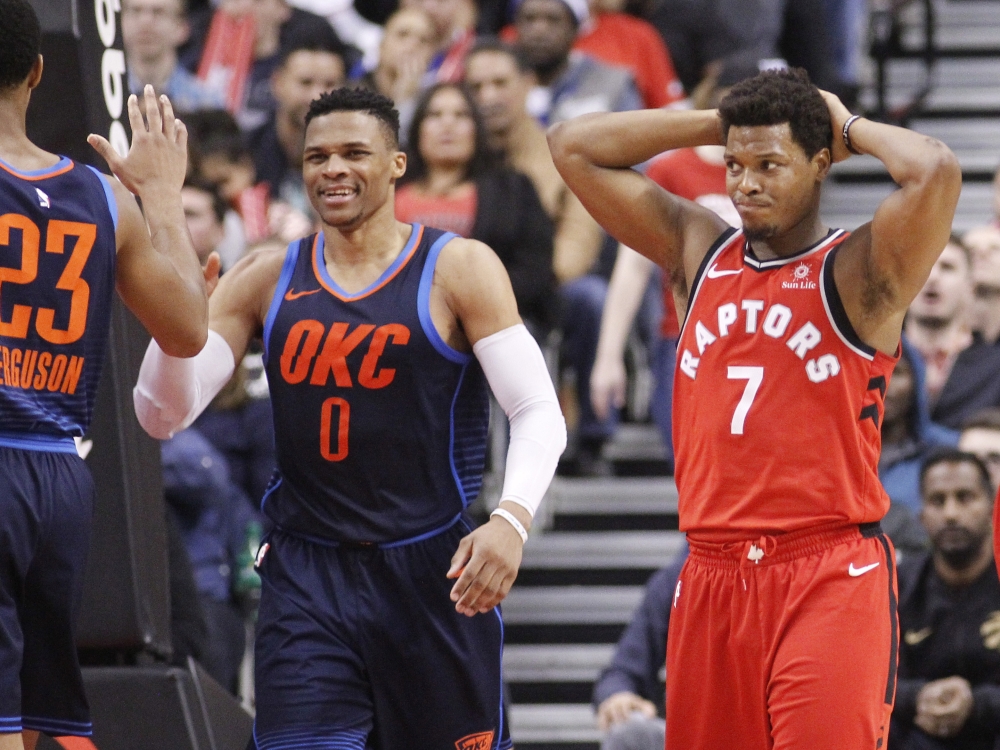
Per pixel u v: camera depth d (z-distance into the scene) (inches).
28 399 421.7
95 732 553.6
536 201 871.7
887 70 1259.8
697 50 1170.0
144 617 569.9
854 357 462.6
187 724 555.8
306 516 486.3
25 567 420.8
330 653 477.4
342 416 478.3
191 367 479.2
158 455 605.6
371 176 479.8
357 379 477.4
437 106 863.7
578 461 987.3
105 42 581.3
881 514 474.0
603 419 975.0
